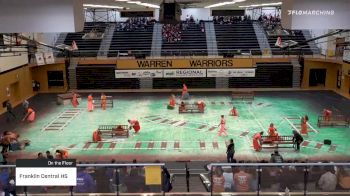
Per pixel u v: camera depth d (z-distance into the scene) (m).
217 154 19.56
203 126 24.48
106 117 26.92
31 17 7.61
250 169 8.34
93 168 8.16
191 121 25.67
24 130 24.02
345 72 33.31
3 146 19.30
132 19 45.94
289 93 34.69
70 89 37.44
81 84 37.59
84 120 26.22
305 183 8.26
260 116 26.64
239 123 24.98
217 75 33.94
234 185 8.38
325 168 8.28
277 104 30.27
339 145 20.70
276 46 39.06
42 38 38.97
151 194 8.22
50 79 38.16
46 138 22.41
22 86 33.47
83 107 30.09
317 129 23.56
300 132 22.75
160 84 37.66
